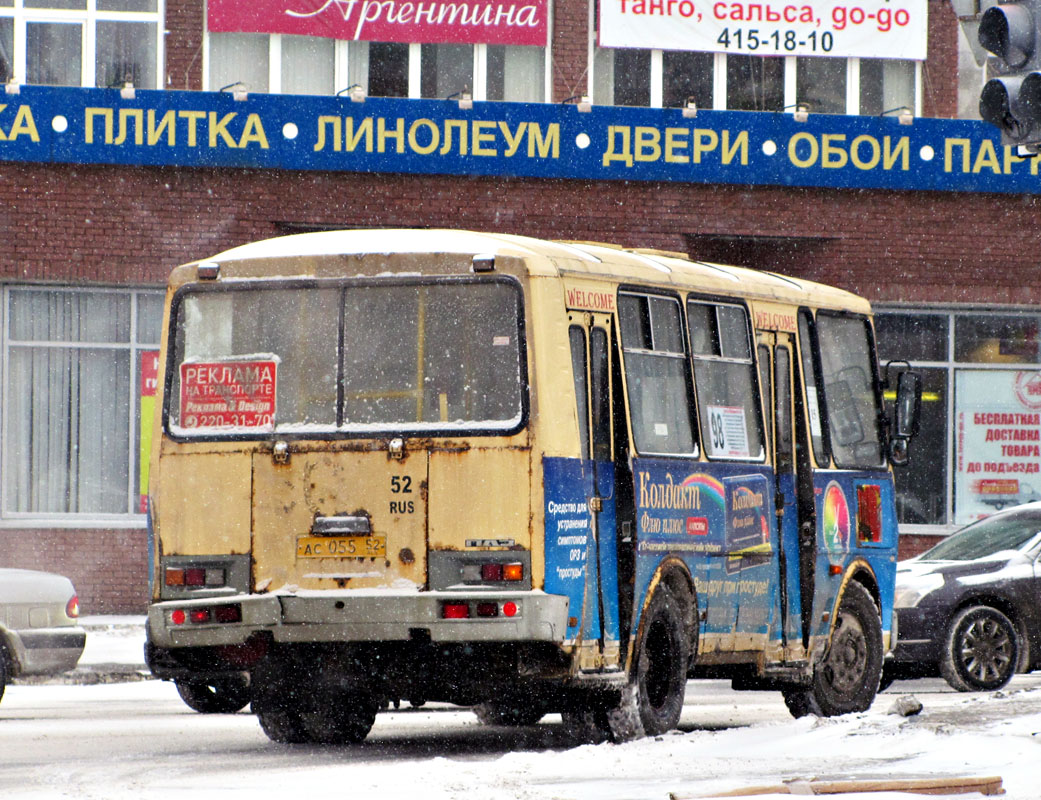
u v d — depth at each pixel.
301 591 27.25
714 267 33.00
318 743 29.83
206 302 28.50
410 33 58.12
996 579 41.94
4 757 27.20
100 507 57.81
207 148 55.97
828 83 60.12
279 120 56.09
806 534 33.53
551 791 21.55
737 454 31.64
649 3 58.97
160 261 56.47
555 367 26.92
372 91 58.34
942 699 38.59
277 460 27.58
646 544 28.58
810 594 33.47
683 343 30.30
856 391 36.25
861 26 59.78
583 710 28.48
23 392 57.44
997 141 59.12
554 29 58.91
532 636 26.20
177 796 21.92
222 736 30.97
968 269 59.91
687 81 59.59
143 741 29.98
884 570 36.50
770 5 59.41
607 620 27.78
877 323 61.16
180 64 57.62
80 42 57.72
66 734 31.17
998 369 61.59
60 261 56.19
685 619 29.94
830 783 20.27
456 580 26.62
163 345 28.59
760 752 24.89
